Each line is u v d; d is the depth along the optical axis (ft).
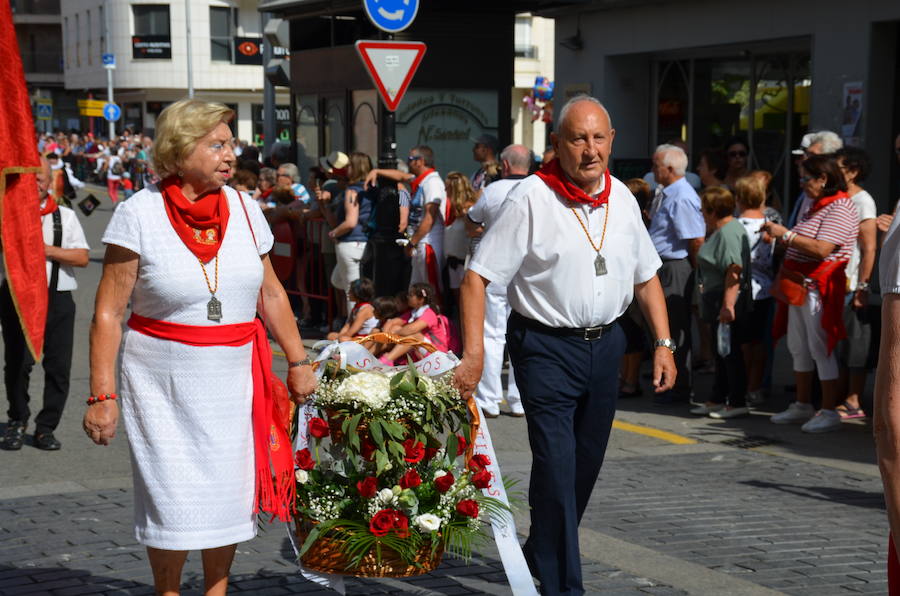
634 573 16.14
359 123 45.39
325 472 13.69
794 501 20.52
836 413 26.76
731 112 48.39
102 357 12.19
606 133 14.23
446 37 44.24
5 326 23.49
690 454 24.44
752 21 44.19
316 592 15.23
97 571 15.97
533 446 14.70
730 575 16.19
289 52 51.13
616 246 14.57
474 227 29.76
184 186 12.28
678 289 29.17
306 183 50.47
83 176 160.04
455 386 14.03
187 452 12.23
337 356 13.85
